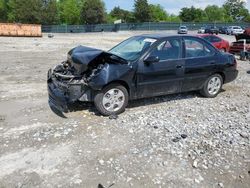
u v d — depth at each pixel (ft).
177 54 22.81
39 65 44.29
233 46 62.13
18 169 14.01
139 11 274.98
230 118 20.62
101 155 15.23
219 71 25.38
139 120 19.75
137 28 242.78
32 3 261.03
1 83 30.96
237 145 16.56
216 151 15.84
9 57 54.24
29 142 16.58
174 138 17.13
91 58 19.27
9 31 137.90
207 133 17.98
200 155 15.38
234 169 14.28
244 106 23.58
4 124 19.16
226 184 13.15
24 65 44.04
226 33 186.60
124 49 22.91
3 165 14.32
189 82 23.72
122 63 20.34
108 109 20.30
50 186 12.78
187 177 13.53
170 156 15.23
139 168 14.15
